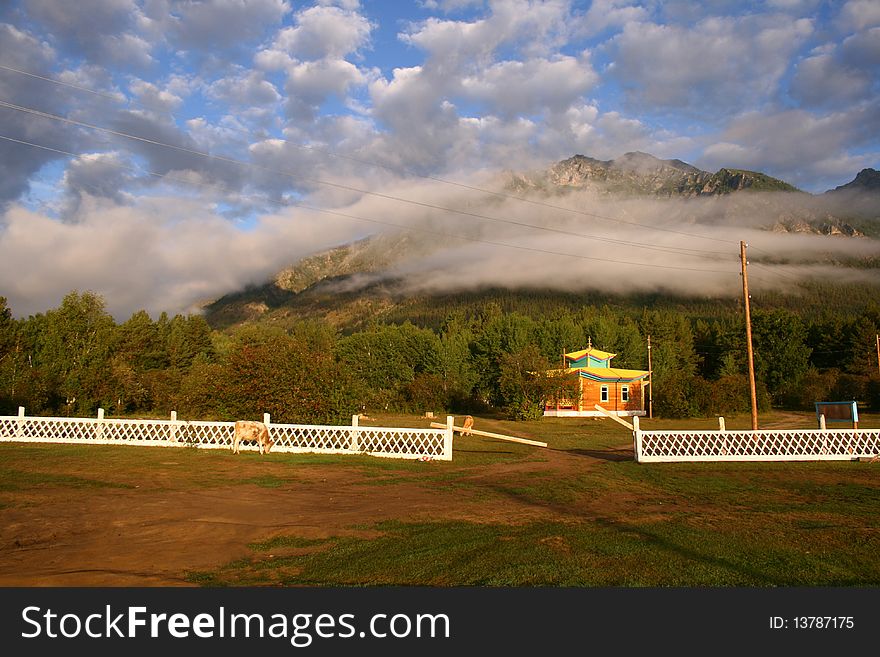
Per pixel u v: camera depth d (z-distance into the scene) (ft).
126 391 142.51
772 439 69.05
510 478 52.29
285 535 29.91
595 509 38.11
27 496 39.11
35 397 117.80
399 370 252.62
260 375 78.07
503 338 251.60
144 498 39.27
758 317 278.67
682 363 307.78
